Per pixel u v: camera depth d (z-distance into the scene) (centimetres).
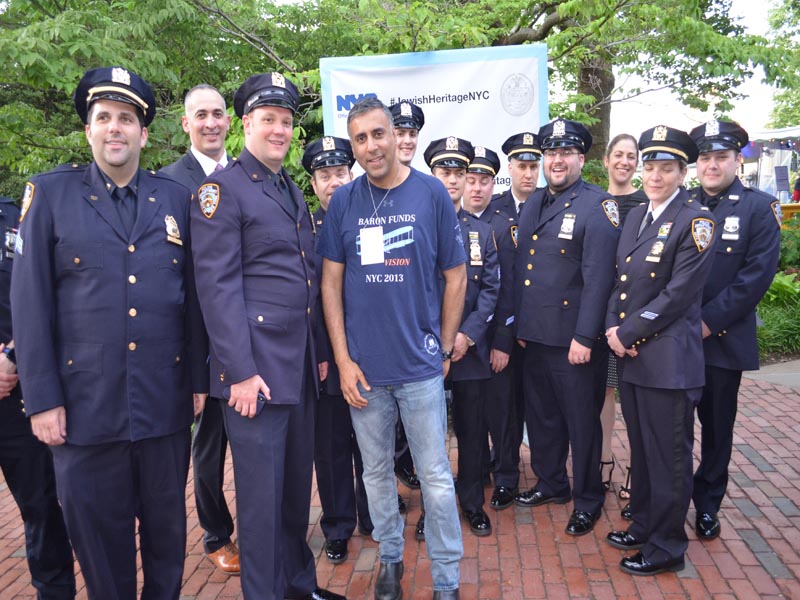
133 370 219
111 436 217
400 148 333
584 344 308
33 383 209
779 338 667
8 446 253
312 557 279
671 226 282
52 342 214
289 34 763
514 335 347
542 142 330
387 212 252
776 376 593
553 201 337
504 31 707
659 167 282
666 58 614
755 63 588
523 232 343
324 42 769
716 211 318
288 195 254
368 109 244
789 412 501
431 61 460
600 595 277
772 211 307
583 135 328
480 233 328
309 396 258
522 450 446
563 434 354
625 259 298
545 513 351
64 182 220
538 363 343
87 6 640
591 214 317
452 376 319
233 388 226
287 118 244
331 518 312
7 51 492
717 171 314
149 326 223
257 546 237
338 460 309
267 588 238
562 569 298
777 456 418
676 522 285
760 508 350
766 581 284
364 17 566
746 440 447
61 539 269
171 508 238
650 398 284
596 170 745
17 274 211
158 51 599
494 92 461
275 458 238
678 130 281
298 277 243
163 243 229
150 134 610
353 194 260
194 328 239
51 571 269
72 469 217
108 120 218
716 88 744
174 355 231
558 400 335
